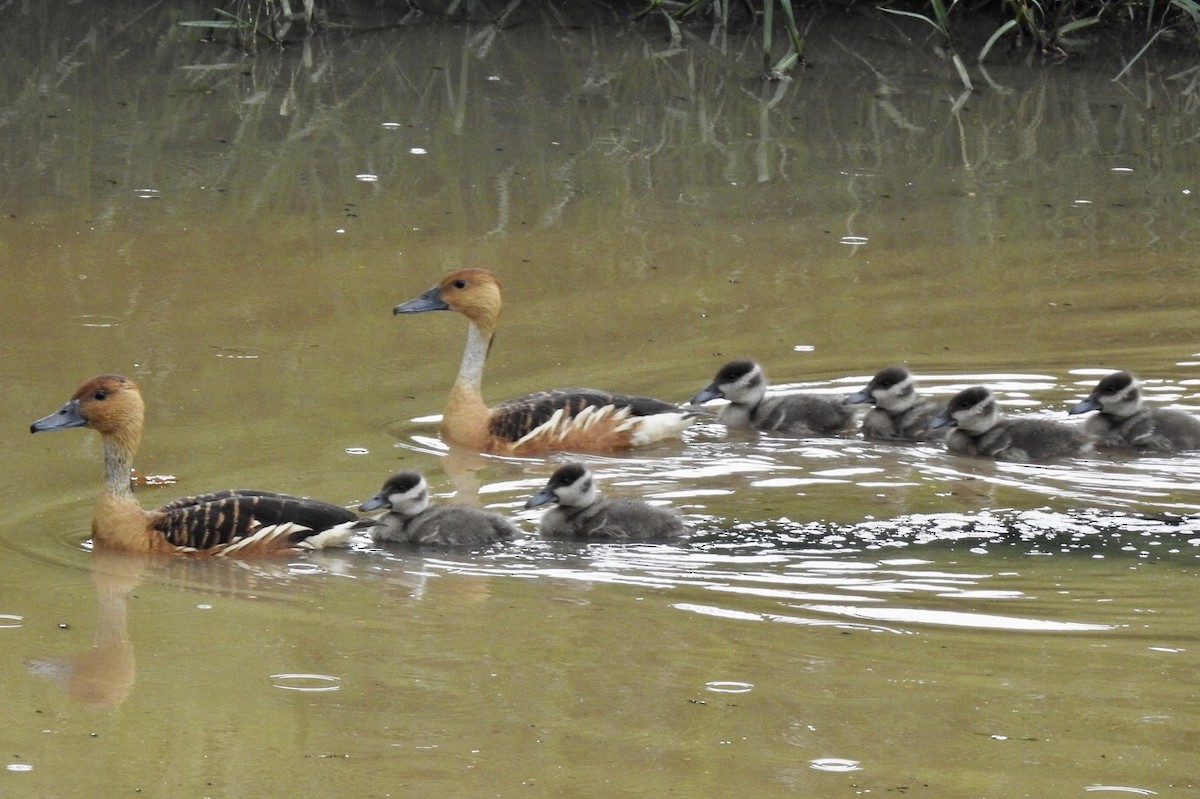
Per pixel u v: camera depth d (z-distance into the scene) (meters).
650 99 31.25
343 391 18.72
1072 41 35.06
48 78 31.48
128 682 11.91
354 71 32.44
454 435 17.80
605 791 10.36
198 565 14.33
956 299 22.06
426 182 26.53
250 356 19.50
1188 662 12.20
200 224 24.12
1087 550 14.50
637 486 16.45
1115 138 29.62
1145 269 23.27
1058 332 20.89
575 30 35.44
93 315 20.45
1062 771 10.61
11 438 16.91
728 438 18.23
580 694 11.72
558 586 13.84
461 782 10.50
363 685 11.84
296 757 10.80
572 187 26.44
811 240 24.33
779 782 10.46
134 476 15.98
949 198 26.38
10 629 12.80
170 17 35.56
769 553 14.55
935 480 16.56
